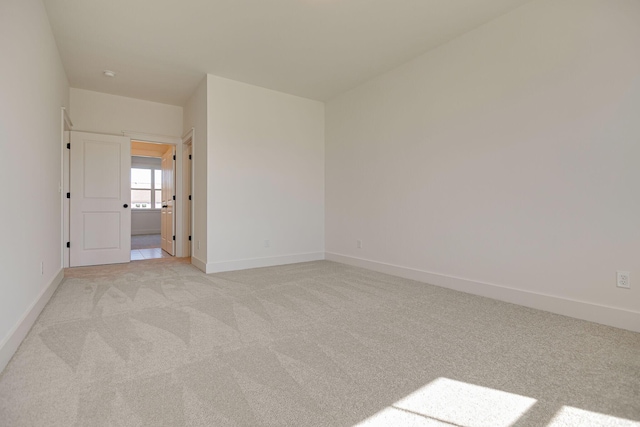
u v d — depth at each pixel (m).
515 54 2.82
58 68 3.46
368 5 2.74
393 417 1.33
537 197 2.70
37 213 2.52
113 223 4.78
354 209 4.66
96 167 4.66
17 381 1.57
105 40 3.28
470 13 2.87
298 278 3.83
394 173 4.02
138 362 1.77
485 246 3.08
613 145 2.30
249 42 3.34
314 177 5.13
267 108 4.61
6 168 1.79
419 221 3.71
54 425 1.26
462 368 1.73
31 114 2.33
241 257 4.40
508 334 2.18
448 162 3.39
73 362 1.77
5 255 1.77
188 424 1.27
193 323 2.37
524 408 1.40
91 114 4.67
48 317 2.48
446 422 1.30
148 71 4.02
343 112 4.83
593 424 1.29
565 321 2.41
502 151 2.93
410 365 1.77
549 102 2.62
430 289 3.34
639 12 2.19
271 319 2.46
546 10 2.62
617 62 2.28
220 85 4.20
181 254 5.46
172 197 5.54
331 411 1.37
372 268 4.34
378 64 3.87
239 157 4.36
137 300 2.93
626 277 2.26
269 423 1.28
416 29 3.12
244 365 1.75
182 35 3.21
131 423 1.27
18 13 2.01
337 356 1.87
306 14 2.87
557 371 1.70
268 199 4.64
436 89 3.50
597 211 2.38
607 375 1.66
